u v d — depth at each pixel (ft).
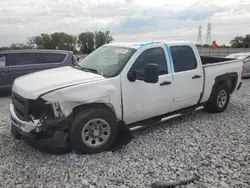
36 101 11.66
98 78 12.86
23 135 11.99
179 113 16.94
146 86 14.21
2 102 26.16
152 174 10.90
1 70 28.63
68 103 11.81
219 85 19.31
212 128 16.53
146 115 14.90
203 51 123.85
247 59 41.65
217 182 10.33
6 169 11.35
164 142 14.25
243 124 17.37
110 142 13.05
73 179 10.50
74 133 12.00
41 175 10.82
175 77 15.62
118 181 10.31
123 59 13.91
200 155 12.63
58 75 13.67
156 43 15.30
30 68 29.66
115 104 13.10
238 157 12.46
